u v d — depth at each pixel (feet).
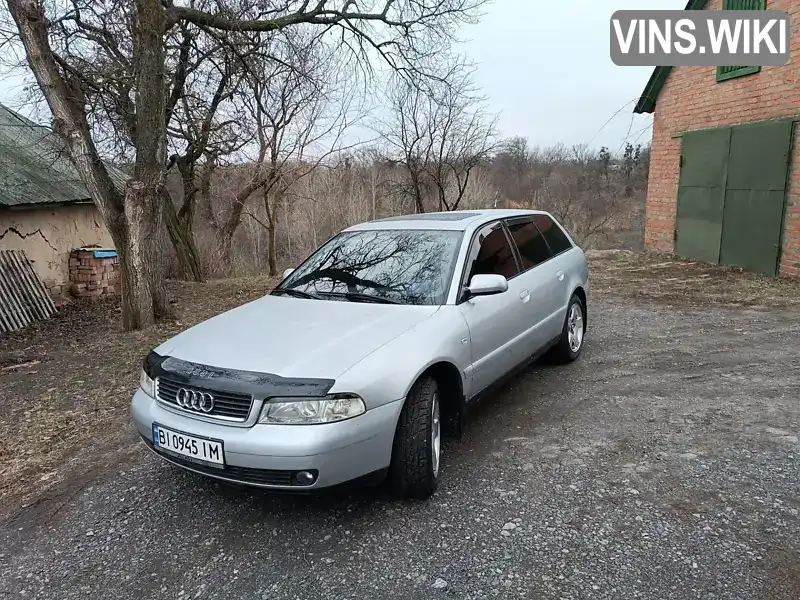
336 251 14.58
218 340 10.73
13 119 38.06
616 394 15.05
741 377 16.05
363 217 70.95
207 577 8.41
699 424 12.96
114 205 24.53
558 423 13.29
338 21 33.50
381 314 11.37
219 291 37.27
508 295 13.51
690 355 18.26
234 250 69.26
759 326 21.43
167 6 27.91
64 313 30.50
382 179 70.64
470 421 13.60
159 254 26.40
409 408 9.90
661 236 39.83
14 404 16.81
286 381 9.06
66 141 23.58
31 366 20.85
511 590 7.77
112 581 8.45
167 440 9.63
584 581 7.86
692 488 10.17
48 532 9.91
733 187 32.60
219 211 64.49
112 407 15.97
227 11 29.86
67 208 34.17
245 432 8.89
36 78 23.08
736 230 32.55
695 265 34.88
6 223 29.78
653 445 11.97
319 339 10.30
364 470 9.21
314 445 8.63
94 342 23.68
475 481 10.75
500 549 8.66
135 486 11.34
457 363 11.12
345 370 9.26
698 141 35.27
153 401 10.18
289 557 8.77
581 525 9.17
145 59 23.63
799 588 7.54
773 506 9.50
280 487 8.82
